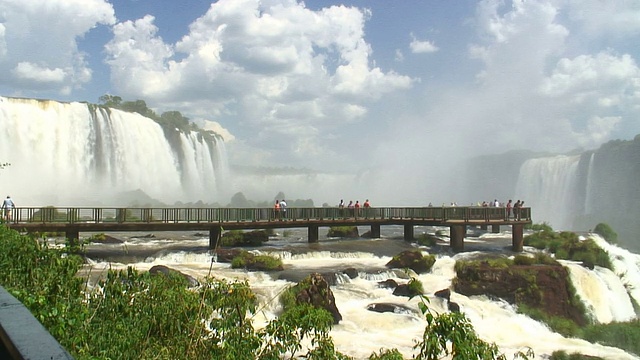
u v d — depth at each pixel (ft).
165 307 32.14
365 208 157.28
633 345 86.74
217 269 104.63
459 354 26.17
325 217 150.51
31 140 210.18
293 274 100.68
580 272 111.04
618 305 114.01
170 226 121.19
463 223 137.28
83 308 29.35
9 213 106.22
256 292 85.20
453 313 27.71
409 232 154.92
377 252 132.57
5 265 33.60
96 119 237.86
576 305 105.19
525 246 149.07
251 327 33.81
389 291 96.94
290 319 34.35
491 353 28.19
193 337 31.24
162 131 284.61
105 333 28.30
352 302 90.68
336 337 74.90
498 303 99.71
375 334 77.61
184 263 111.75
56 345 9.25
